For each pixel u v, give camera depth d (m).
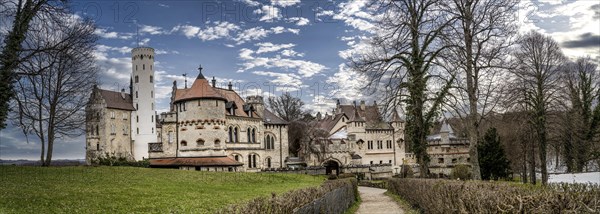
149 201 25.64
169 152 69.94
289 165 83.69
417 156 38.62
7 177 35.03
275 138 83.38
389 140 103.75
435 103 35.22
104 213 20.83
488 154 58.84
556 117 46.88
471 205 12.55
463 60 31.97
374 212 26.72
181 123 69.12
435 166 95.62
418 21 36.47
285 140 84.94
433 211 19.88
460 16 32.09
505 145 63.06
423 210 23.97
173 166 65.19
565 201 9.89
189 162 65.00
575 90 58.50
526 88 42.66
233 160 68.12
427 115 36.69
